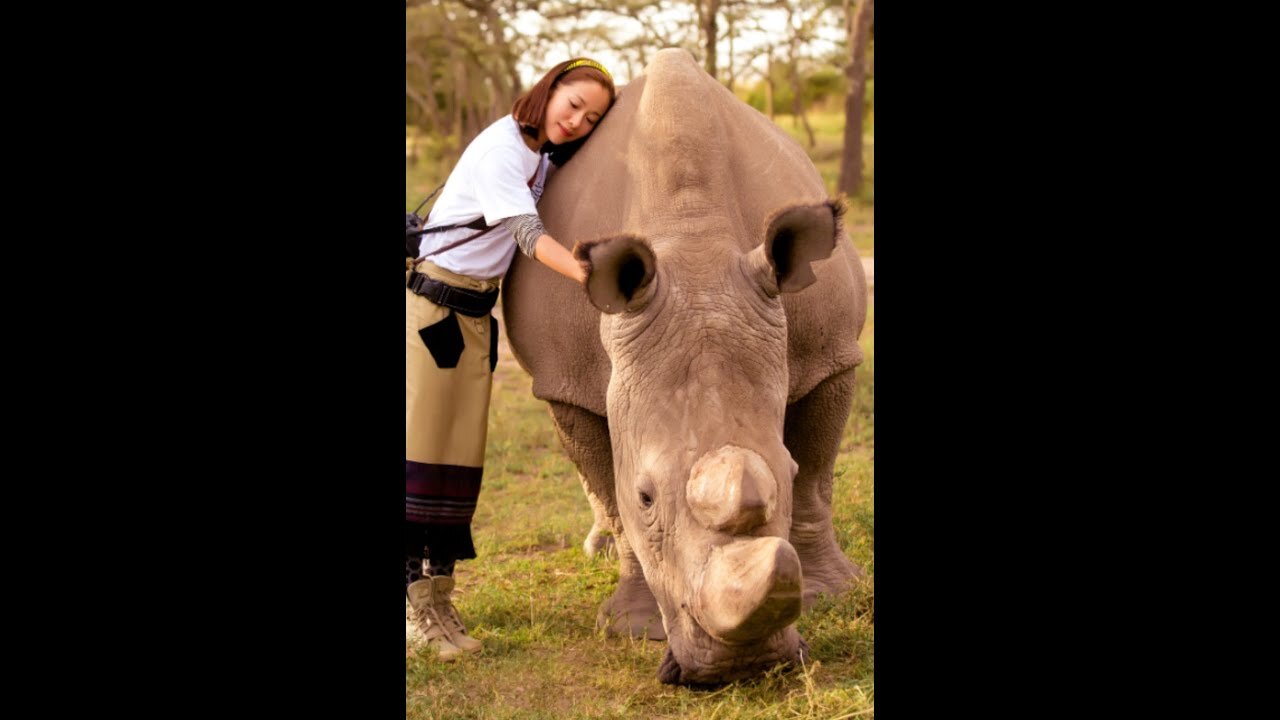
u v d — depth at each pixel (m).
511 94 29.27
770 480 3.51
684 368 3.89
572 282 4.77
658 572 3.84
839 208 3.97
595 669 4.63
